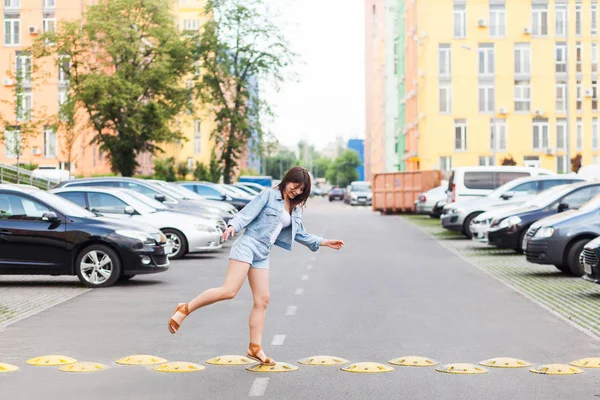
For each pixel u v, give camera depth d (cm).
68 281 1848
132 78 5259
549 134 7031
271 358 976
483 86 7038
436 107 7031
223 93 6581
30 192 1752
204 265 2227
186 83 6719
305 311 1377
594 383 850
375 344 1077
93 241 1727
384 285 1758
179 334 1152
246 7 6469
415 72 7881
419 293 1622
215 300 912
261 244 914
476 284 1778
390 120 11250
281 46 6475
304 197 922
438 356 998
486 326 1225
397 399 779
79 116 5541
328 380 862
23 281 1850
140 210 2339
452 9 7019
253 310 930
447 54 7031
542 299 1539
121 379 866
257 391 812
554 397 789
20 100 4981
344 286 1738
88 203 2220
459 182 3491
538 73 7019
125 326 1223
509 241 2423
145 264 1741
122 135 5362
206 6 6500
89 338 1121
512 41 7012
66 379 867
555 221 1908
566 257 1898
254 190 5459
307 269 2100
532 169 3506
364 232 3772
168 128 5450
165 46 5359
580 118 7031
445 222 3244
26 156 6862
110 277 1728
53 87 6856
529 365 945
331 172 18612
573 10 7006
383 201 6088
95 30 5178
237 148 6681
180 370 908
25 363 954
